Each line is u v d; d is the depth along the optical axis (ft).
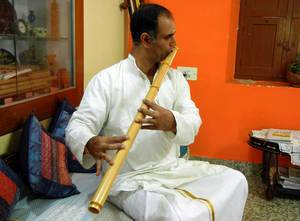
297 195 7.38
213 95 8.54
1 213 3.78
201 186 4.38
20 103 4.98
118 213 4.28
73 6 6.26
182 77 5.03
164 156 4.58
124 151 3.56
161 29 4.25
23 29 5.18
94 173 5.53
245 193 4.62
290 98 8.11
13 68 5.00
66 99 6.13
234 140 8.62
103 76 4.47
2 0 4.68
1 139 4.69
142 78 4.52
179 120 4.04
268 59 9.02
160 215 3.84
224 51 8.27
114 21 8.32
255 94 8.29
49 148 4.79
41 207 4.33
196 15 8.26
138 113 3.85
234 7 8.30
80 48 6.62
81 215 4.13
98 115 4.22
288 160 8.27
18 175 4.54
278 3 8.63
